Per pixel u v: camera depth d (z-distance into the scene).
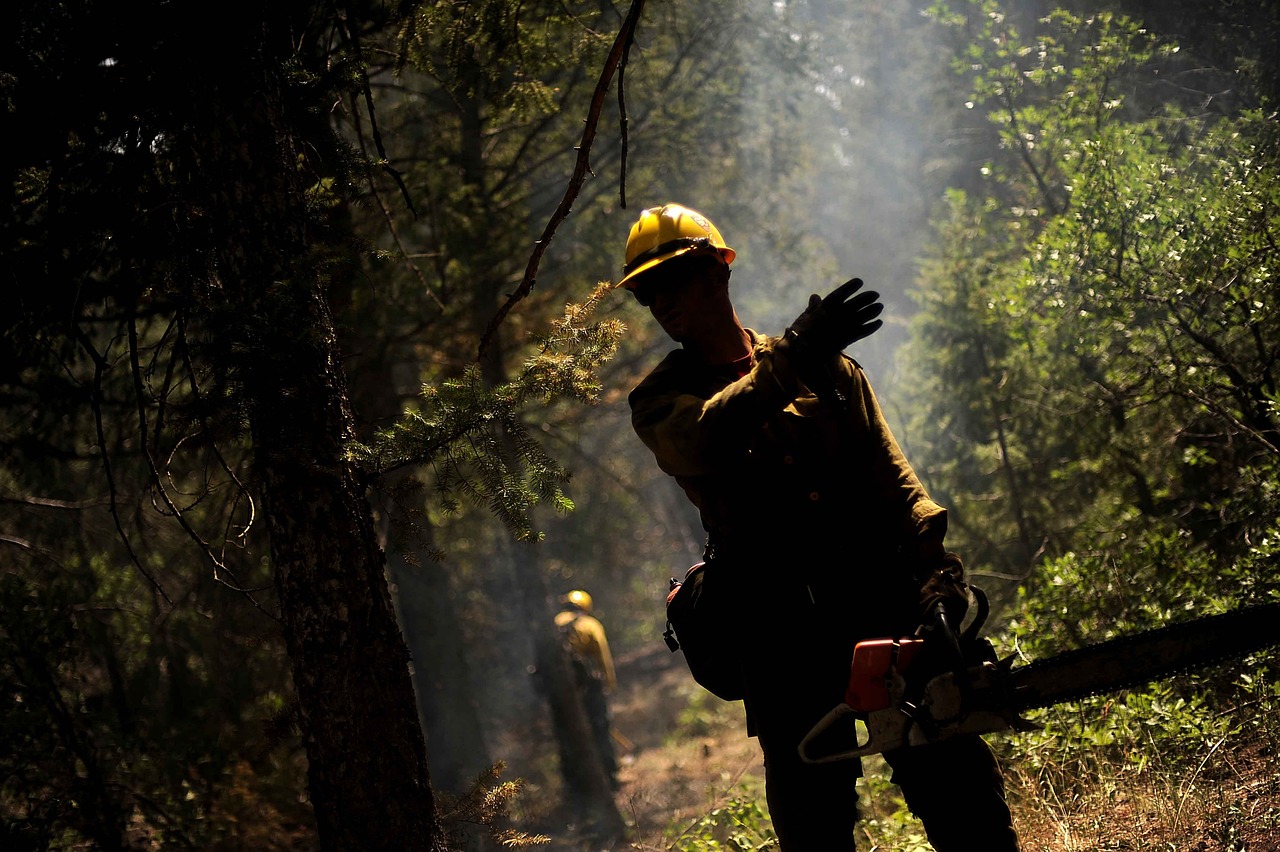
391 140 8.01
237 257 3.45
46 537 8.00
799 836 2.52
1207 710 4.03
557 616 10.60
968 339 8.03
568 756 9.95
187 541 7.41
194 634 7.12
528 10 4.90
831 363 2.56
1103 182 5.31
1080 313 5.54
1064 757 4.22
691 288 2.58
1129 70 6.62
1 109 3.62
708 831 5.36
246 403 3.36
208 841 5.76
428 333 8.73
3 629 5.31
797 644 2.51
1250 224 4.83
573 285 10.09
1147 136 5.83
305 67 3.95
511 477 3.52
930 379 8.47
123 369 6.45
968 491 8.23
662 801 8.93
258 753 6.44
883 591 2.49
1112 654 2.22
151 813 5.69
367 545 3.42
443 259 7.87
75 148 3.67
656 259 2.57
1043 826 3.87
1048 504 7.49
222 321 3.31
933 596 2.33
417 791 3.37
